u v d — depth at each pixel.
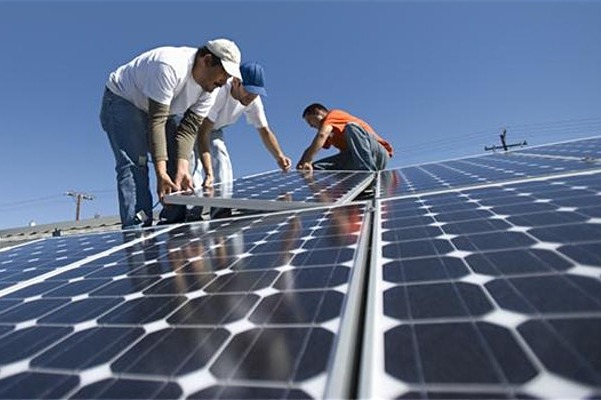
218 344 0.87
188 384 0.74
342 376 0.69
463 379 0.63
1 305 1.51
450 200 2.20
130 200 4.25
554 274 0.94
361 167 6.16
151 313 1.13
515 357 0.65
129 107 4.38
